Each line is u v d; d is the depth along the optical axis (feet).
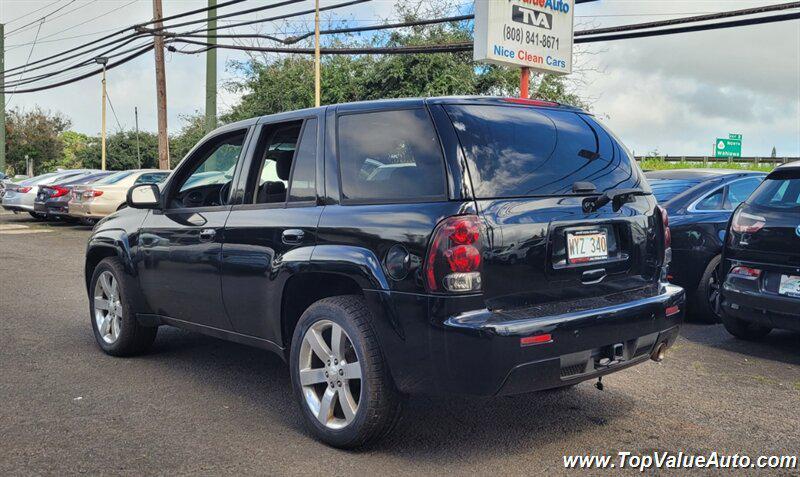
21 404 14.52
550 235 11.53
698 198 22.95
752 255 18.93
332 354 12.30
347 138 12.86
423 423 13.51
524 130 12.28
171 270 16.15
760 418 13.97
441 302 10.66
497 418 13.82
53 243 49.73
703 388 15.90
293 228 12.93
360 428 11.72
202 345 19.77
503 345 10.46
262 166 14.53
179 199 16.69
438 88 87.15
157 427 13.24
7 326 22.26
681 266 22.49
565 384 11.37
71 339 20.45
